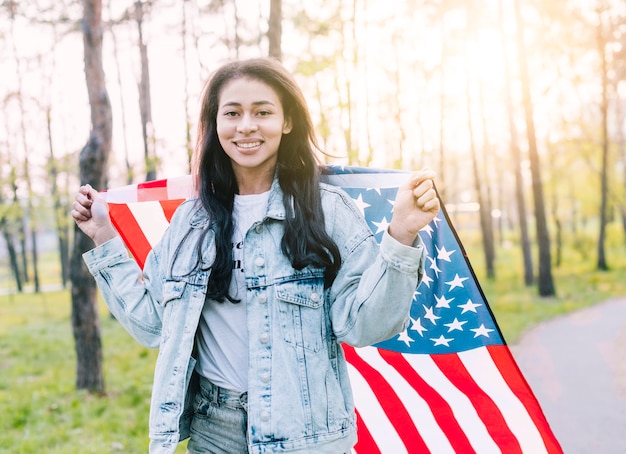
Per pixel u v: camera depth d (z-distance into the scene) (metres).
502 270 25.03
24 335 14.09
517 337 10.35
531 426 2.62
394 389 2.79
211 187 1.95
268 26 6.89
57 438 5.71
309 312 1.75
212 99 1.95
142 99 16.81
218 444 1.86
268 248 1.80
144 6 14.91
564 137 22.59
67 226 21.75
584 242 29.12
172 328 1.83
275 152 1.92
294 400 1.69
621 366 7.87
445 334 2.69
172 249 1.93
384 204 2.60
